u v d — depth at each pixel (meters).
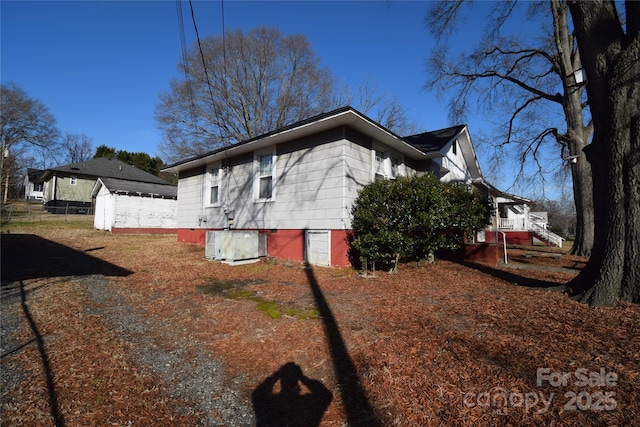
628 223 4.43
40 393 2.48
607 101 4.70
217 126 25.14
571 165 12.30
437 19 12.20
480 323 3.81
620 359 2.79
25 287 5.84
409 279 6.55
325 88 27.91
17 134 36.06
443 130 14.45
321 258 8.02
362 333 3.56
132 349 3.28
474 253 9.03
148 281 6.38
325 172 8.07
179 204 14.06
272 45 25.66
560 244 17.59
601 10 4.81
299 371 2.80
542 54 13.76
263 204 9.69
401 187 6.88
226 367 2.91
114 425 2.12
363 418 2.16
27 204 33.47
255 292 5.50
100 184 18.94
